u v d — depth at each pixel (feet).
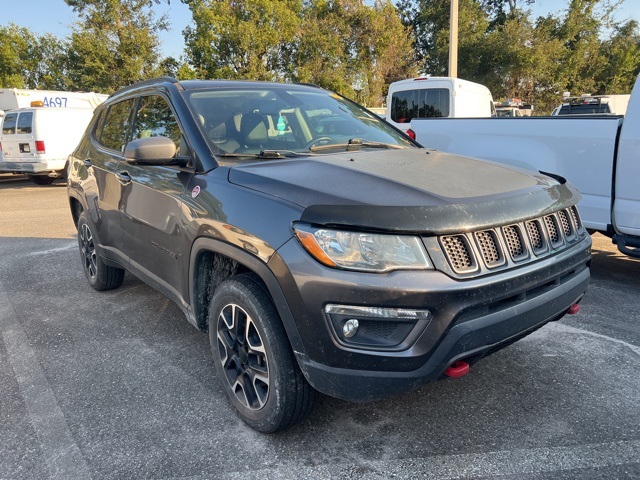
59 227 27.68
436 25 118.52
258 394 8.64
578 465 7.86
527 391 10.03
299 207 7.67
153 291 16.39
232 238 8.34
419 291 6.93
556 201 9.01
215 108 11.13
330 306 7.15
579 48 103.14
